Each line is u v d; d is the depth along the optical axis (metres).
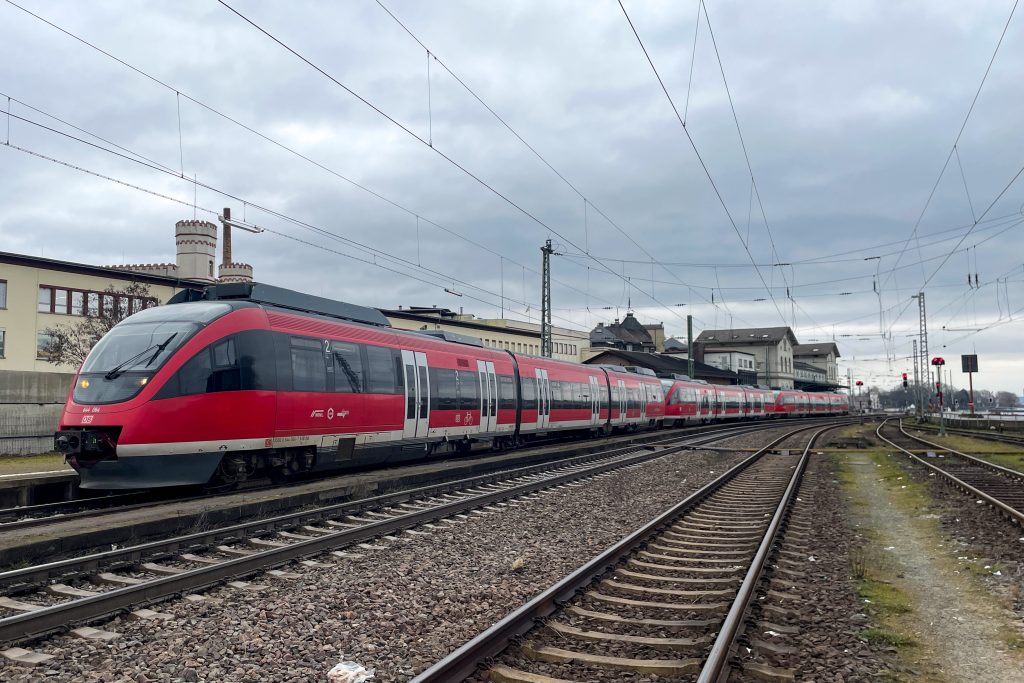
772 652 6.04
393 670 5.81
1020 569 9.04
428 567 9.34
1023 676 5.71
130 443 12.35
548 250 36.91
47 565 8.09
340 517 12.38
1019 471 21.70
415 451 19.61
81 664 5.88
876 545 10.92
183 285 36.47
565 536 11.68
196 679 5.62
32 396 24.67
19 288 32.41
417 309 54.56
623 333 99.88
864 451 29.89
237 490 14.25
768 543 9.89
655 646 6.13
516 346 62.16
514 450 26.33
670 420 48.50
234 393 13.59
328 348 16.03
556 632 6.43
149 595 7.36
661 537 11.16
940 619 7.20
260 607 7.41
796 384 123.00
